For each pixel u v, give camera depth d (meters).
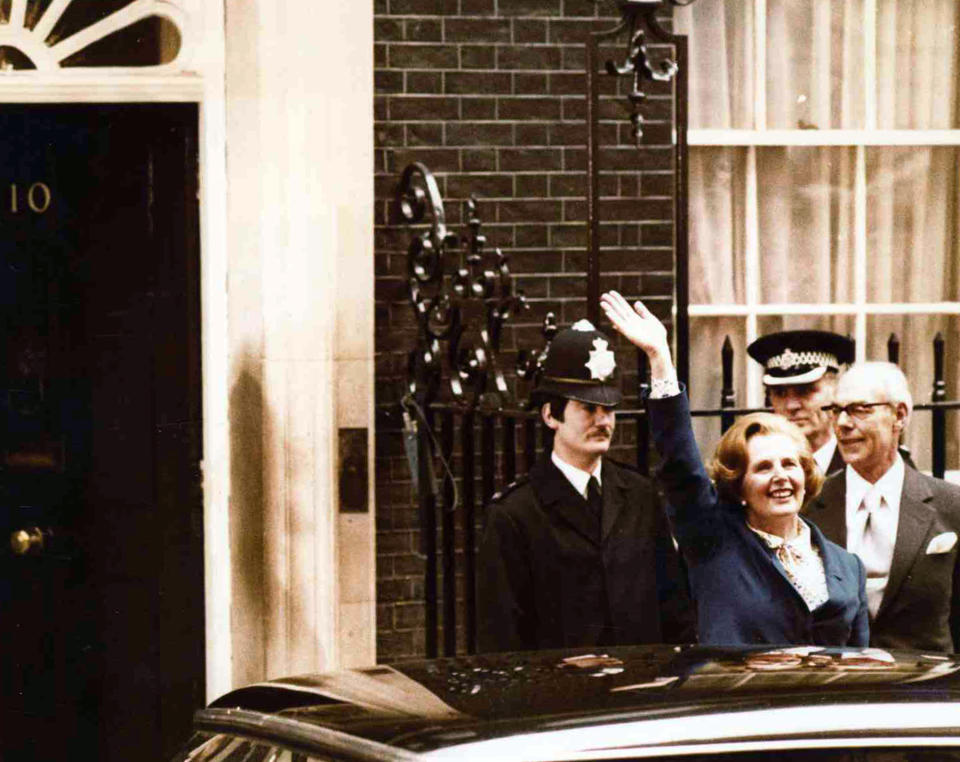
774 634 4.58
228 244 6.43
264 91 6.31
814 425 5.94
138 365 6.63
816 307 7.05
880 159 7.11
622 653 3.35
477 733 2.75
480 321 5.70
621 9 5.49
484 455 5.74
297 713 3.02
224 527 6.49
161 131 6.61
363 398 6.36
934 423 6.27
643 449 5.66
